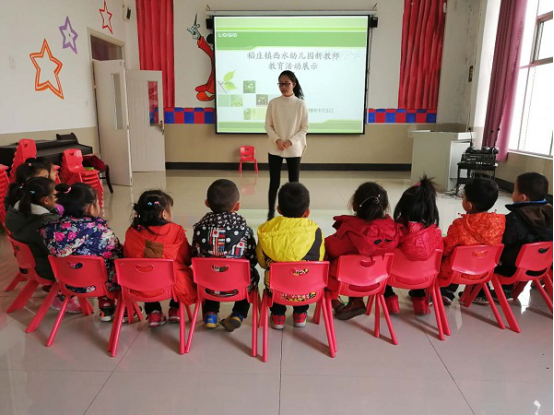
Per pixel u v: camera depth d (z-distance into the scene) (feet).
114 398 5.32
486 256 6.59
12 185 7.35
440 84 23.66
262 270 9.57
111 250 6.52
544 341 6.66
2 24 13.24
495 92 19.21
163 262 5.89
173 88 24.23
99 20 19.98
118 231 12.50
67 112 17.25
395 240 6.23
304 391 5.47
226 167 25.26
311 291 6.05
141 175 22.89
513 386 5.58
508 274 7.04
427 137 19.17
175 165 25.34
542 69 18.24
